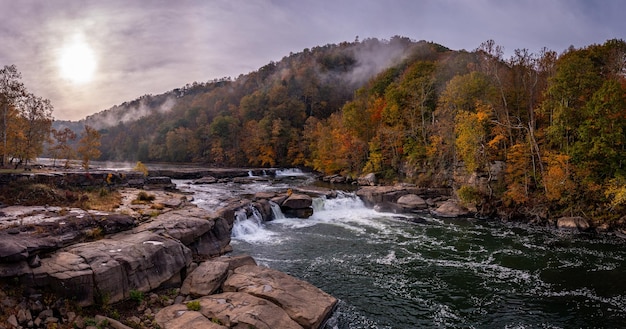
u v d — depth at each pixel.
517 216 38.53
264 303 14.88
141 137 143.25
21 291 12.56
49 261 14.28
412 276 22.48
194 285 16.55
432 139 53.84
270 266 23.59
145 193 31.19
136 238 18.34
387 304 18.75
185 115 142.00
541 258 26.12
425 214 41.53
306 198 39.47
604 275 23.00
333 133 76.75
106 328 12.56
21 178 27.19
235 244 28.02
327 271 23.03
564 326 17.00
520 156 40.22
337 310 17.91
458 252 27.31
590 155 35.06
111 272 14.35
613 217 33.38
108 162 126.12
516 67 45.88
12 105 41.19
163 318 13.65
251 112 122.25
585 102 36.69
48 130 46.69
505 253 27.22
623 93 34.09
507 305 18.92
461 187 42.56
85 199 27.69
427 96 58.31
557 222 35.25
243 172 79.69
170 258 17.33
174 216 24.53
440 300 19.33
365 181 61.78
